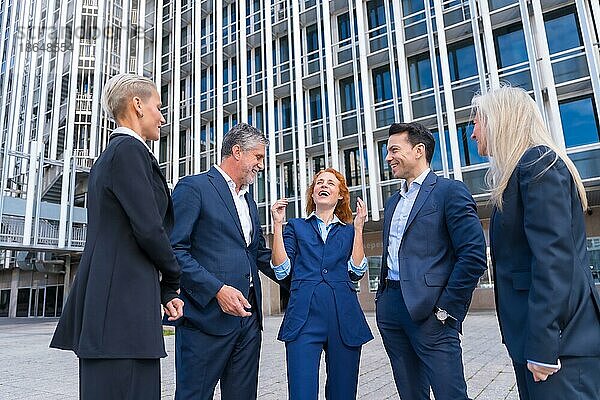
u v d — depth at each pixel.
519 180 1.88
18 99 26.11
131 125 2.19
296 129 19.36
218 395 5.12
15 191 20.03
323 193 3.14
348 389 2.80
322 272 2.94
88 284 1.91
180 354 2.66
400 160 2.90
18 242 16.23
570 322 1.69
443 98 15.89
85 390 1.85
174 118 23.08
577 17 13.88
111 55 24.97
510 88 2.10
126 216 1.97
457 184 2.73
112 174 1.97
